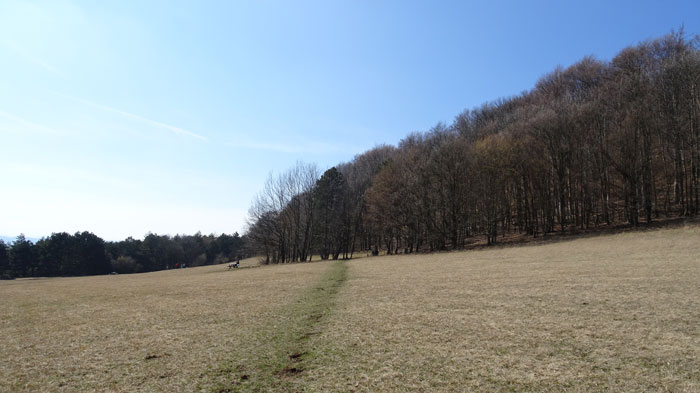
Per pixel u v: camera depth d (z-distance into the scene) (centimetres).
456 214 6175
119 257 12938
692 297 1340
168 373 967
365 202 7881
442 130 8794
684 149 4819
